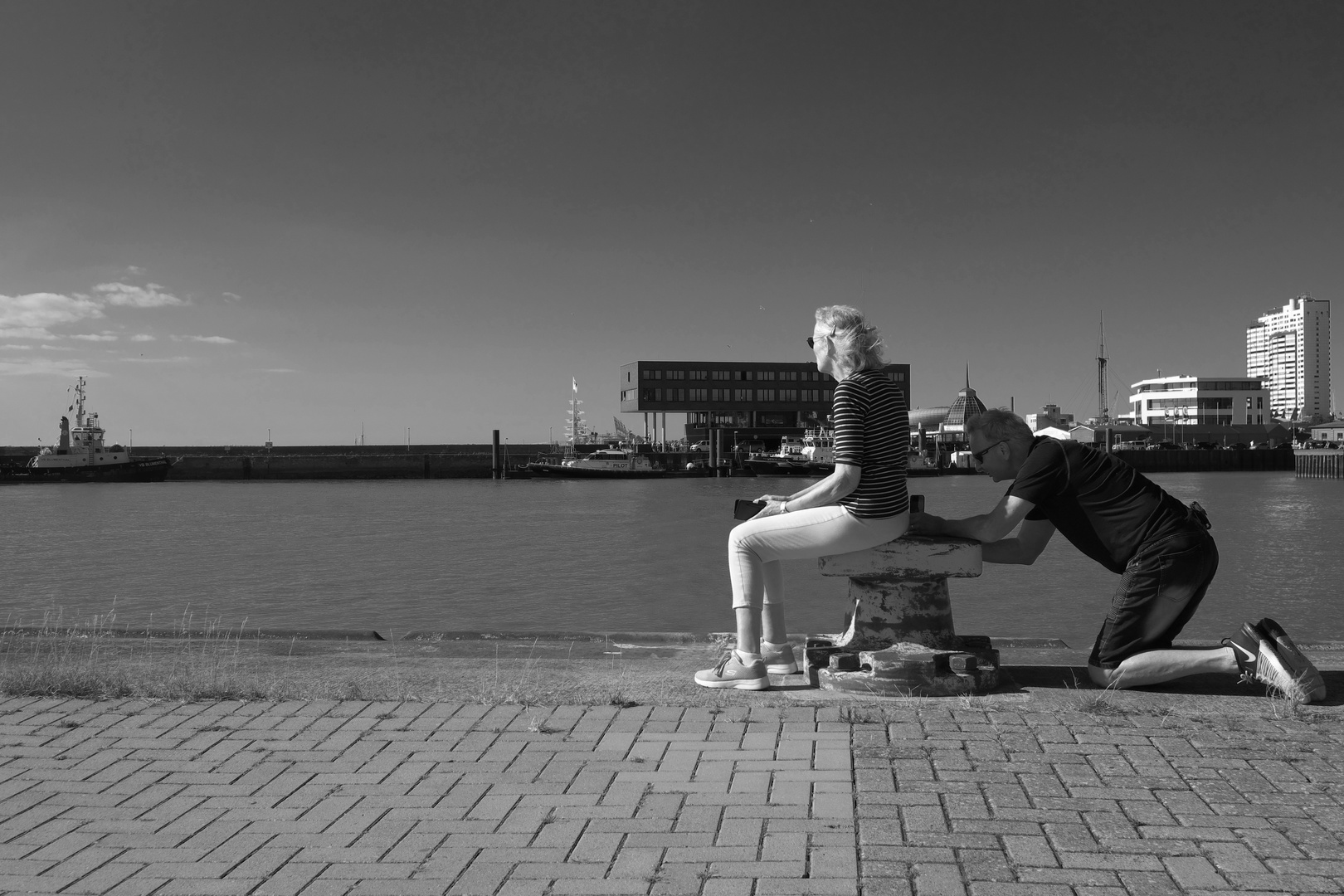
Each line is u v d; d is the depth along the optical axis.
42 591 26.95
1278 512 57.84
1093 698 5.20
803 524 5.43
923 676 5.32
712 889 3.03
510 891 3.05
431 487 108.00
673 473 127.69
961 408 151.50
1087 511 5.54
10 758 4.43
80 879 3.19
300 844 3.45
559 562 33.59
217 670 6.27
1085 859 3.19
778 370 130.75
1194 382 184.12
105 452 116.69
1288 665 5.12
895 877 3.09
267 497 86.56
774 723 4.80
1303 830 3.42
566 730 4.74
